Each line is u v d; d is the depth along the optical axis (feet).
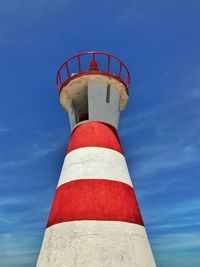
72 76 48.78
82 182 39.60
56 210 39.01
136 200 42.34
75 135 46.60
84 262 32.91
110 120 47.91
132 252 34.88
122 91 50.98
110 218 36.40
